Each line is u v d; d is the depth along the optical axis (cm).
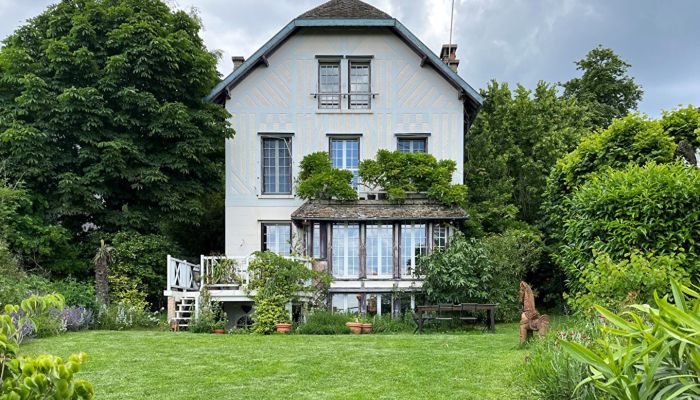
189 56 2200
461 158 2245
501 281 1861
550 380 635
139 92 2088
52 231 1886
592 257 1036
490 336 1383
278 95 2270
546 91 2817
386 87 2270
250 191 2250
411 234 2022
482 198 2536
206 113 2166
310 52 2275
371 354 1080
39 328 1278
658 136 1298
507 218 2422
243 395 768
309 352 1109
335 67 2288
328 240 2019
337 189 2098
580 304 898
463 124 2334
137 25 2094
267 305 1564
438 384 815
